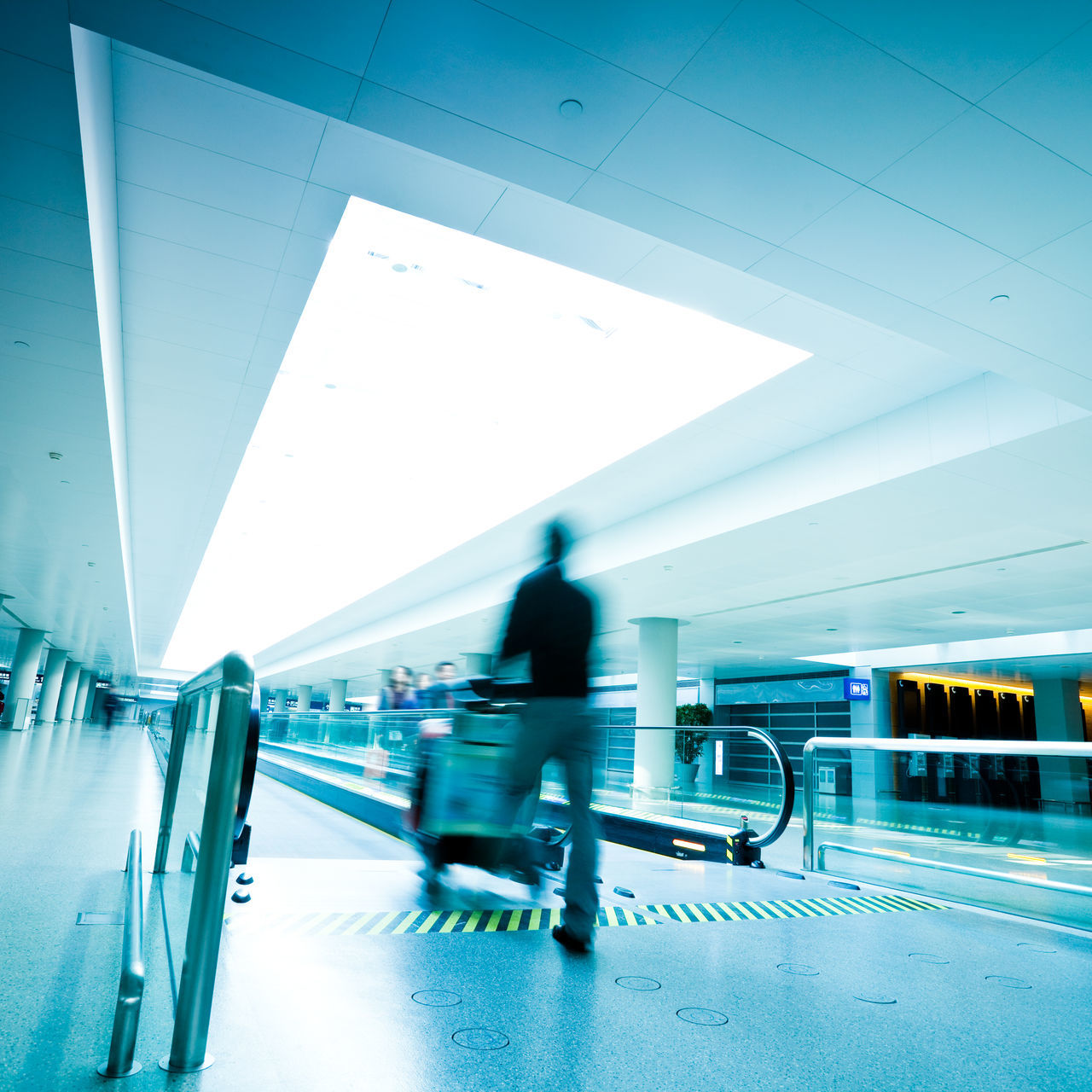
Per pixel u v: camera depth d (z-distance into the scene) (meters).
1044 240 5.01
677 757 6.70
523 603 3.33
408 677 7.57
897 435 8.90
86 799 8.30
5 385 8.73
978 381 8.12
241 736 2.08
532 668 3.28
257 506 17.77
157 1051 2.04
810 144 4.38
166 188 6.14
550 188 4.87
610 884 4.75
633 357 9.61
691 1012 2.51
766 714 31.33
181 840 2.97
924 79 3.92
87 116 4.88
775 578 14.42
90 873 4.38
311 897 3.88
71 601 26.80
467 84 4.13
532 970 2.85
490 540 15.40
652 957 3.11
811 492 9.91
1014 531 10.95
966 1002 2.73
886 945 3.49
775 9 3.57
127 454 12.20
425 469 14.45
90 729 39.78
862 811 7.61
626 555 13.48
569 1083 1.95
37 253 6.19
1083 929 3.97
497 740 4.01
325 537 20.34
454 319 9.16
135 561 20.98
